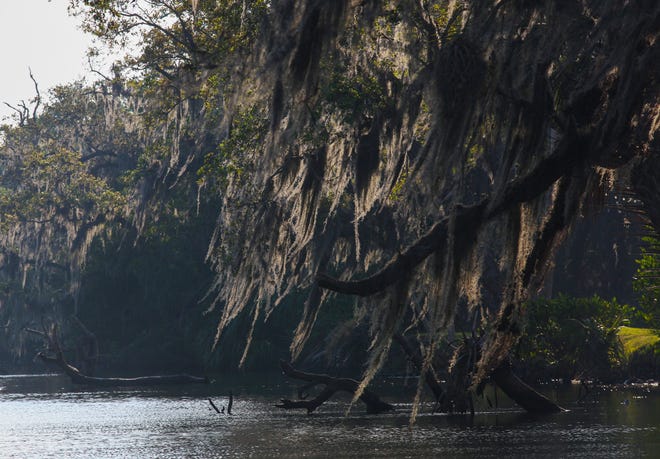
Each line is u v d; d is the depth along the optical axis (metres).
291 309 105.50
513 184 26.47
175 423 54.47
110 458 40.03
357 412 56.62
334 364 85.62
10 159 140.75
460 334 61.94
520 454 35.88
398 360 87.69
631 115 25.62
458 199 26.44
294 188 49.59
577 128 26.11
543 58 26.27
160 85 77.06
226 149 60.28
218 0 63.41
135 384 96.12
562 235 27.53
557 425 44.56
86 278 133.50
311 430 47.31
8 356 159.12
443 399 52.88
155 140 96.06
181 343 125.75
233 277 54.25
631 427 42.19
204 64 34.25
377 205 57.00
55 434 50.88
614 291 97.56
